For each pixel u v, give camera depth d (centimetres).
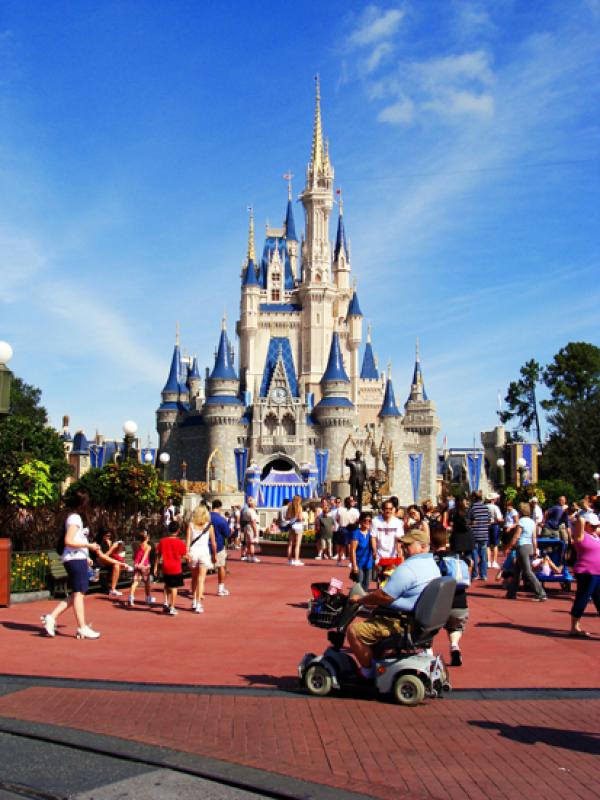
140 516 3594
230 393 13712
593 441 10081
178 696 1181
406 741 987
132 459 3322
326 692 1190
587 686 1270
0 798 795
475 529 2877
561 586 2570
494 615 2030
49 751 936
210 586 2677
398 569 1195
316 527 4012
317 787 832
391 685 1155
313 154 16162
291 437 13425
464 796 819
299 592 2502
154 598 2336
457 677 1329
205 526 2080
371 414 15888
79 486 3334
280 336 15712
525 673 1362
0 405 1923
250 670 1364
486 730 1034
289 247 16738
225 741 973
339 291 16312
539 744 980
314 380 15275
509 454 6969
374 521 2214
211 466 13462
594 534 1817
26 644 1564
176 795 813
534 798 815
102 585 2459
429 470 14975
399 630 1190
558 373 12238
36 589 2214
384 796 812
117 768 885
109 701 1147
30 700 1142
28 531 2873
